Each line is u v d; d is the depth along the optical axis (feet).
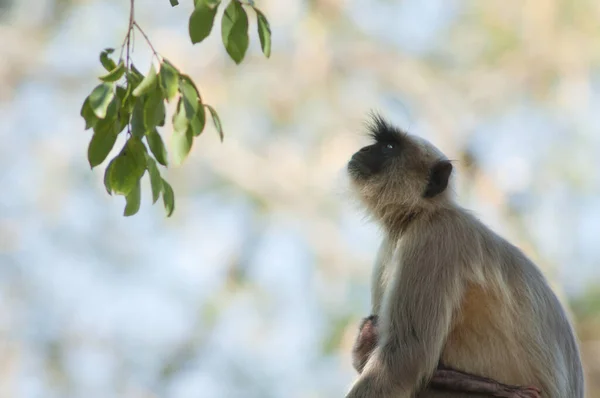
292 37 68.23
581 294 61.52
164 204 22.53
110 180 22.03
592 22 67.46
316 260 63.10
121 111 22.03
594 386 59.98
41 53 71.15
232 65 67.77
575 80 66.80
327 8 68.85
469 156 65.57
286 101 67.21
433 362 28.63
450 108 67.31
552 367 29.25
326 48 67.97
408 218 31.89
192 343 66.23
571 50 67.05
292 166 65.57
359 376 29.25
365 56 68.23
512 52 67.92
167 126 62.90
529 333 29.27
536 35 67.67
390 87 68.23
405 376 28.45
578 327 60.70
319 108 67.05
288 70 67.72
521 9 68.33
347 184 33.24
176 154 22.11
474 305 29.32
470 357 29.12
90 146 21.75
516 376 29.09
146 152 22.07
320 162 65.62
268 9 68.28
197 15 21.07
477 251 29.66
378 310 31.99
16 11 71.77
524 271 29.96
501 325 29.19
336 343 60.80
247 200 65.82
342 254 62.75
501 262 29.81
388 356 28.71
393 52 68.49
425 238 29.91
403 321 28.99
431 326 28.73
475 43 68.74
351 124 66.54
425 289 29.09
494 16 68.74
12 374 67.56
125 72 21.63
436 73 68.49
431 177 31.60
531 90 67.31
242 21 21.77
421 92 67.72
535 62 67.31
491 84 67.67
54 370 67.97
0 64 70.54
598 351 60.29
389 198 32.01
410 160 32.14
